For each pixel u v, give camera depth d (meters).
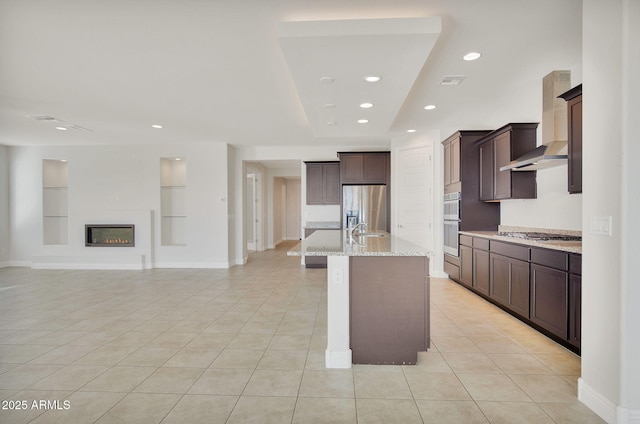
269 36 2.51
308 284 5.25
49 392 2.15
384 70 2.67
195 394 2.12
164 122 5.03
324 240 3.61
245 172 7.36
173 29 2.40
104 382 2.27
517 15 2.25
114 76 3.26
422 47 2.31
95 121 4.95
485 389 2.18
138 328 3.31
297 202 12.30
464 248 4.76
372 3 2.12
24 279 5.65
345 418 1.88
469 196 4.94
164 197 6.95
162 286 5.12
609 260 1.83
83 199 6.82
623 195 1.73
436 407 1.98
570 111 2.84
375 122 4.27
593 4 1.91
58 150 6.82
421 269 2.54
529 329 3.27
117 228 6.75
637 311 1.72
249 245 9.73
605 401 1.85
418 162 5.82
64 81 3.38
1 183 6.80
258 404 2.01
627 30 1.70
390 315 2.54
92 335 3.13
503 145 4.32
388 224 6.54
